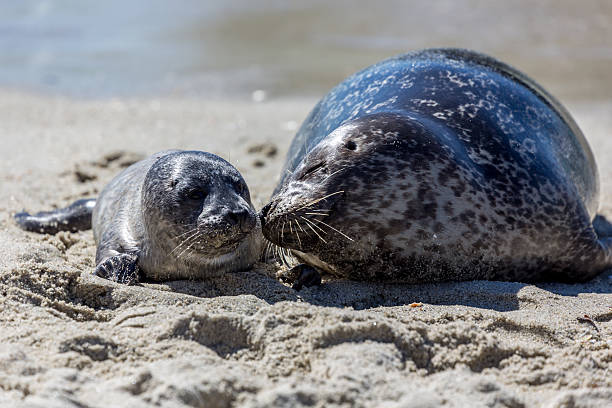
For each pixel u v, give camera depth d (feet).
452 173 62.13
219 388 40.37
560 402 41.88
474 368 47.01
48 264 57.21
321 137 75.36
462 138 66.08
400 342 47.32
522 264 64.59
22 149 119.14
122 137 129.18
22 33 265.75
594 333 52.54
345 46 231.71
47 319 49.57
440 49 84.89
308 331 47.44
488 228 62.34
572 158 74.49
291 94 176.14
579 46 223.30
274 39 247.91
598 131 139.23
